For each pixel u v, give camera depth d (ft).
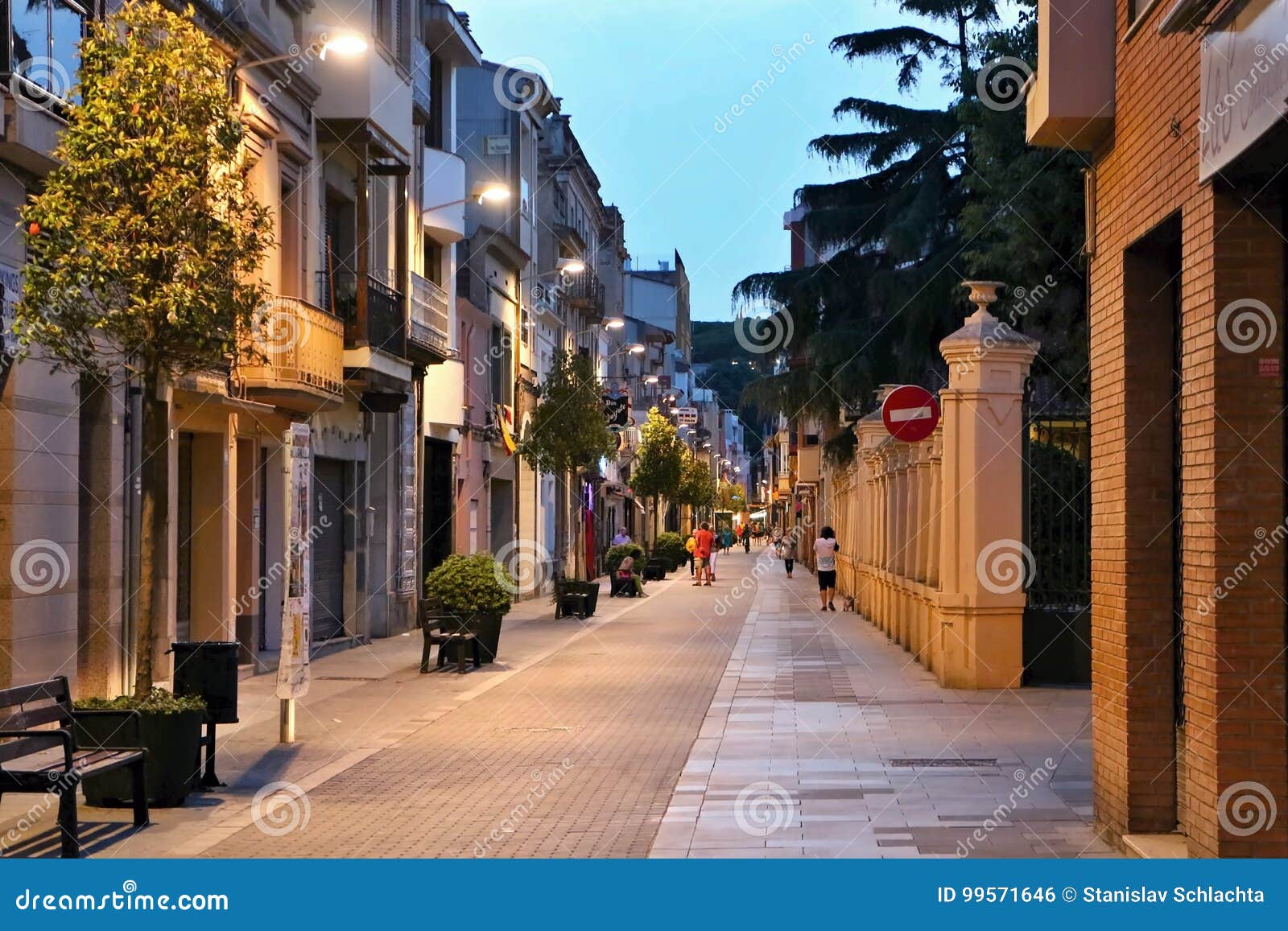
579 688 65.36
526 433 144.36
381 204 94.94
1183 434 27.02
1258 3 22.20
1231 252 25.21
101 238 38.04
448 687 65.92
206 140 39.37
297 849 31.71
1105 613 32.30
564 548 184.75
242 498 73.61
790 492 309.01
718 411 509.35
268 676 71.56
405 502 101.24
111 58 39.22
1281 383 25.12
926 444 77.66
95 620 55.06
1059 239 73.87
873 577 107.04
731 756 44.60
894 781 39.50
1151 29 29.17
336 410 87.35
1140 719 30.48
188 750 36.86
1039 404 88.43
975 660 61.77
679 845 31.78
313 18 82.64
